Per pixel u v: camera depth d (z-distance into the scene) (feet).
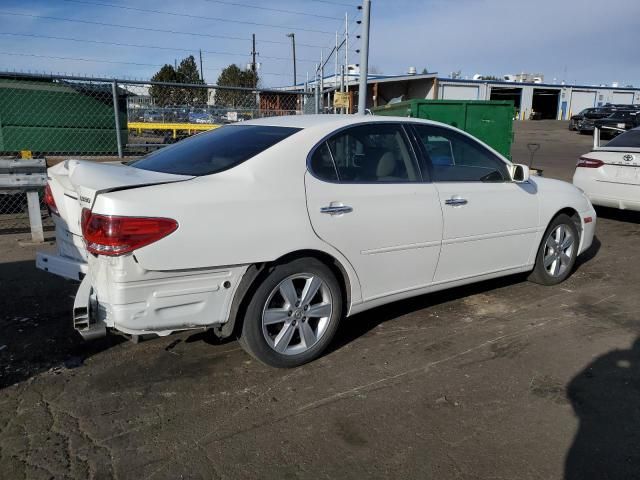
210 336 13.39
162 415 10.03
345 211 11.80
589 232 18.28
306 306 11.70
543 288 17.24
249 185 10.77
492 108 31.65
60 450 8.98
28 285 16.71
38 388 10.91
